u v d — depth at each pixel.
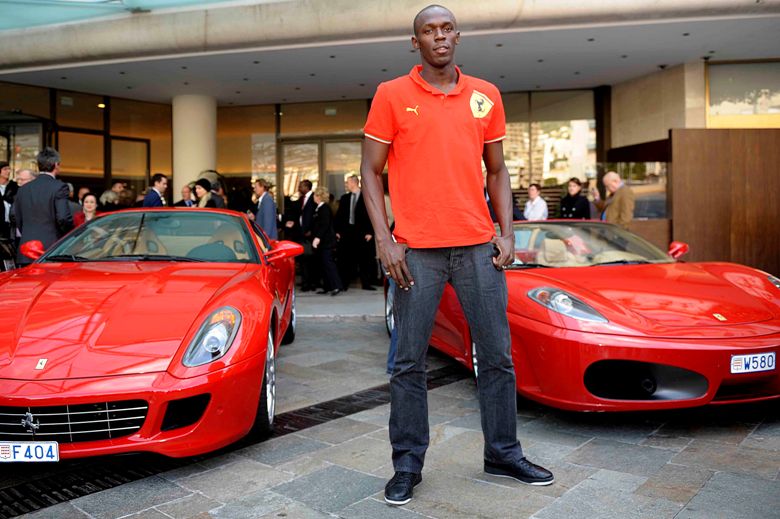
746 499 2.15
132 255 3.70
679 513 2.05
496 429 2.36
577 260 4.00
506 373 2.33
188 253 3.78
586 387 2.83
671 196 8.65
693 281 3.43
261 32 9.23
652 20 8.73
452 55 2.18
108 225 3.98
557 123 13.37
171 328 2.57
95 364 2.36
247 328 2.69
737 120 11.53
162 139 14.03
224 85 12.23
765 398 2.87
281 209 14.23
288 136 14.20
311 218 8.86
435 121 2.16
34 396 2.24
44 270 3.34
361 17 8.89
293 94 13.15
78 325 2.56
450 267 2.25
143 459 2.67
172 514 2.14
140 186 13.73
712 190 8.66
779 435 2.81
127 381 2.32
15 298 2.83
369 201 2.20
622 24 8.87
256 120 14.34
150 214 4.10
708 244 8.65
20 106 12.17
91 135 13.03
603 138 13.12
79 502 2.24
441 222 2.18
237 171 14.43
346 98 13.62
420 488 2.32
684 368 2.74
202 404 2.45
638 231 8.62
